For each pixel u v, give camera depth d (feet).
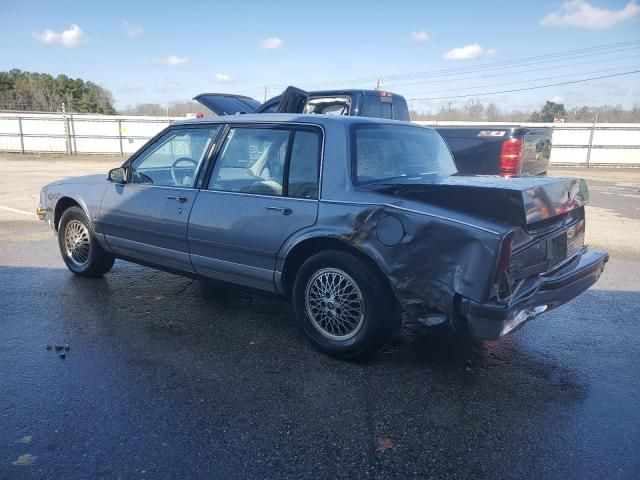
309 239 12.22
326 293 12.52
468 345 13.76
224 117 14.67
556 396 11.16
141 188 15.99
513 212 10.69
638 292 18.79
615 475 8.59
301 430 9.70
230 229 13.56
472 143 26.13
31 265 20.67
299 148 12.96
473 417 10.28
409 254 10.98
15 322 14.61
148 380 11.45
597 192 55.52
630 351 13.56
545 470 8.70
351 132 12.65
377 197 11.63
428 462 8.86
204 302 16.70
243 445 9.20
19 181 55.16
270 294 13.71
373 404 10.68
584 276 12.81
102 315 15.31
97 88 304.50
